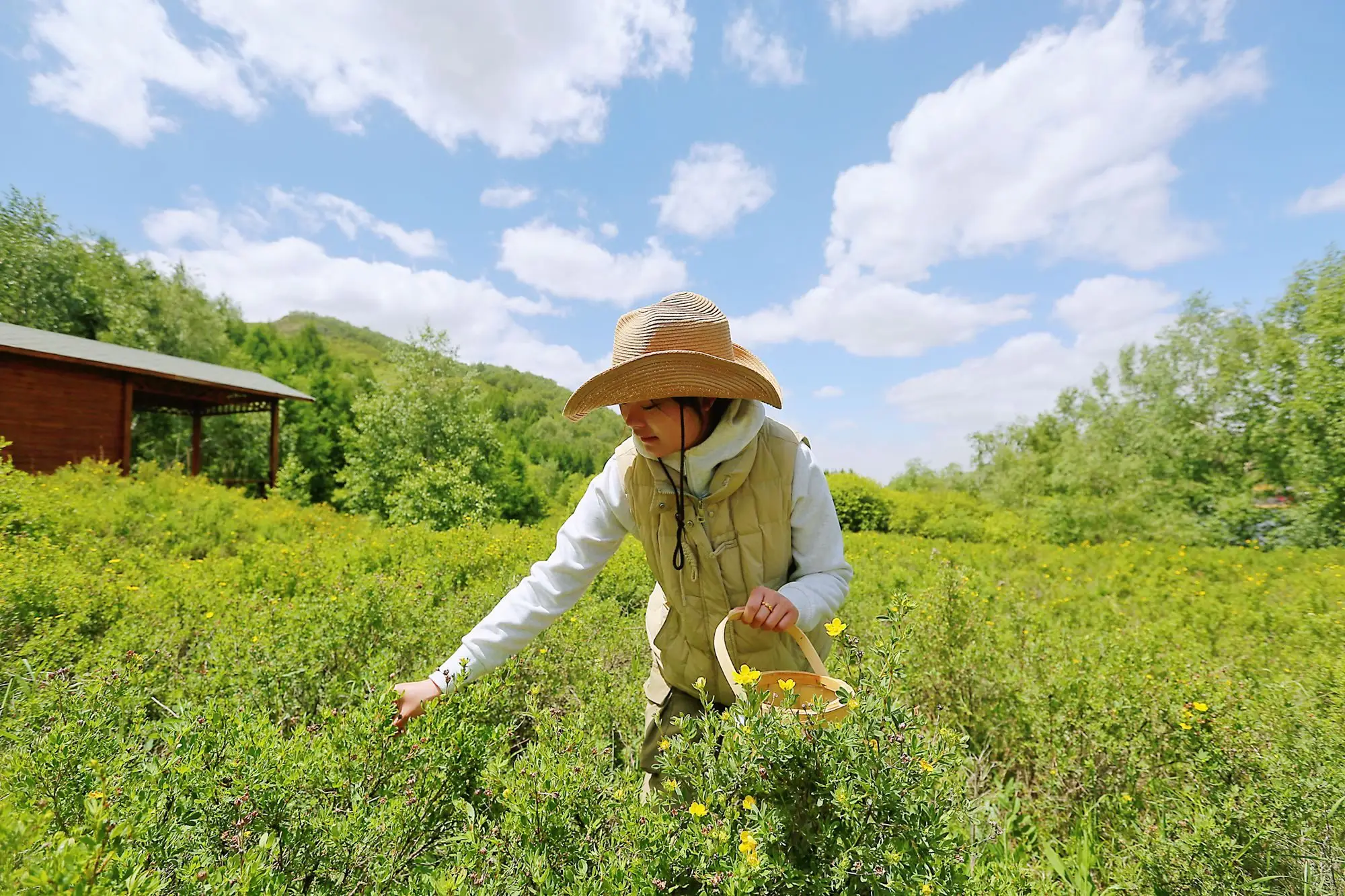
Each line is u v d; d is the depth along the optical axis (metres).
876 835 1.08
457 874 1.23
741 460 1.61
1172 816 1.95
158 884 0.92
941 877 1.08
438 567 5.80
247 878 1.06
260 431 32.47
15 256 29.56
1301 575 8.87
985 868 1.78
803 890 1.07
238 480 22.00
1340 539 15.82
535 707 2.18
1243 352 19.70
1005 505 27.58
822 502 1.73
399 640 2.86
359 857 1.34
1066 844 2.17
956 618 3.28
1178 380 21.62
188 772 1.34
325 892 1.28
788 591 1.59
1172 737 2.32
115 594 3.80
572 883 1.21
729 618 1.45
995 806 2.27
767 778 1.13
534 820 1.35
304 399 21.73
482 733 1.75
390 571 5.58
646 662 3.45
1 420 14.34
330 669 2.68
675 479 1.68
